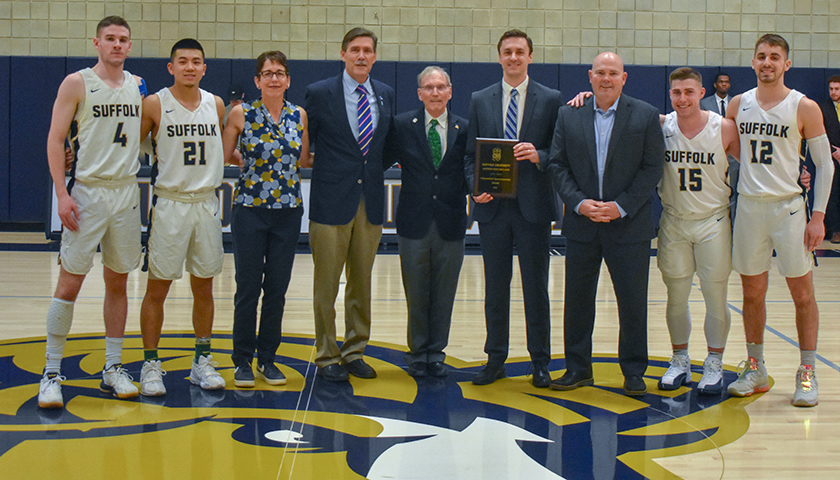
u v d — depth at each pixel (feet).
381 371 12.60
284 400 10.93
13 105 32.04
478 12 32.91
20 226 32.60
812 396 10.97
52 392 10.28
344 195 11.69
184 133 10.77
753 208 11.11
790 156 10.91
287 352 13.74
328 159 11.80
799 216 10.94
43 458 8.58
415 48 32.96
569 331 11.73
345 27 32.78
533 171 11.62
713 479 8.36
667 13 32.99
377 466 8.57
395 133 12.41
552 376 12.41
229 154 11.60
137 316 16.24
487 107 11.84
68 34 32.53
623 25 33.01
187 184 10.82
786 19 33.04
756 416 10.52
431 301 12.42
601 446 9.30
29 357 12.91
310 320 16.34
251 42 32.65
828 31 33.09
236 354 11.61
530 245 11.65
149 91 31.89
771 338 15.03
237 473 8.27
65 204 10.10
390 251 27.81
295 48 32.73
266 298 11.67
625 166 11.07
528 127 11.70
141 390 11.15
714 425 10.12
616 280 11.30
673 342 12.01
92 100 10.18
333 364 12.01
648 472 8.52
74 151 10.39
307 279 21.43
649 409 10.77
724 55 33.17
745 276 11.40
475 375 12.41
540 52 33.01
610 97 11.10
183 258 10.90
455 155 12.16
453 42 32.99
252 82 32.14
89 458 8.61
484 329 15.80
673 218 11.53
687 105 11.04
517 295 19.53
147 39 32.48
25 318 15.80
